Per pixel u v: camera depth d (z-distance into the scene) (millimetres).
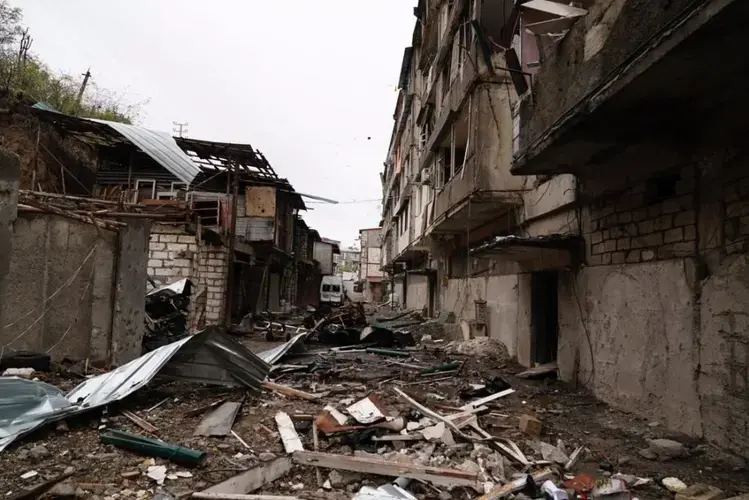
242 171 16656
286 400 6094
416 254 23484
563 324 7684
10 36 13414
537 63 6527
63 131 11359
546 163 5945
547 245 7234
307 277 37469
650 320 5488
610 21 4164
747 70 3533
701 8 2939
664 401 5215
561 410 5992
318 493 3414
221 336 6281
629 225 6004
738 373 4203
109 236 7336
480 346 10820
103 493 3299
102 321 7207
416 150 19688
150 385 6301
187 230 13328
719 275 4457
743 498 3328
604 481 3588
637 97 4055
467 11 10359
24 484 3379
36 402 4582
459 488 3580
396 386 7359
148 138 11641
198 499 3197
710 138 4594
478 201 9227
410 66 22703
